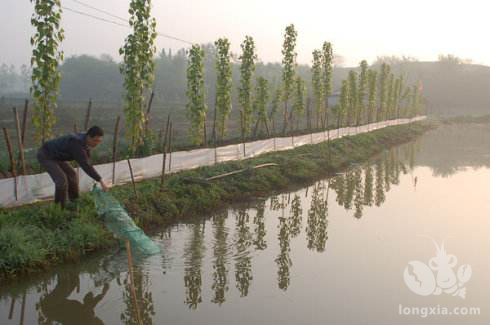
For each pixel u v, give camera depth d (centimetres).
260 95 2223
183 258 838
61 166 858
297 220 1148
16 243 719
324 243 950
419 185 1683
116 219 832
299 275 762
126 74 1198
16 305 636
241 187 1401
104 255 825
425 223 1115
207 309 630
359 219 1162
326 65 2789
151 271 768
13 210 865
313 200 1399
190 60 1620
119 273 754
